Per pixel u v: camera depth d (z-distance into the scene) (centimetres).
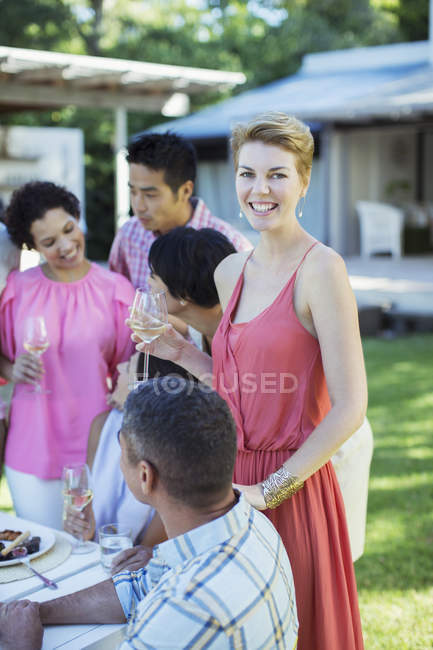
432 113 1080
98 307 278
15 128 1031
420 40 2216
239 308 192
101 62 808
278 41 2102
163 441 130
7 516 219
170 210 288
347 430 171
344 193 1406
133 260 319
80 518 204
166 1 2141
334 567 186
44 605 160
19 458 271
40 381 269
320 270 174
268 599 133
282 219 180
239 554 132
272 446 184
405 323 923
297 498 181
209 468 130
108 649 157
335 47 2131
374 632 282
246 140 178
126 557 183
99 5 1917
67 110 1780
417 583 320
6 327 283
